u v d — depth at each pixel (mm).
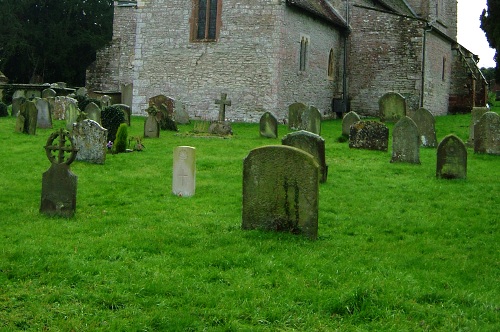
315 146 12672
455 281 6648
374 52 32094
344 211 10305
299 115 22516
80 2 48188
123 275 6598
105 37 49250
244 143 18672
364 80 32406
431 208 10711
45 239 7918
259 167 8375
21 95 29328
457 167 13359
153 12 28172
